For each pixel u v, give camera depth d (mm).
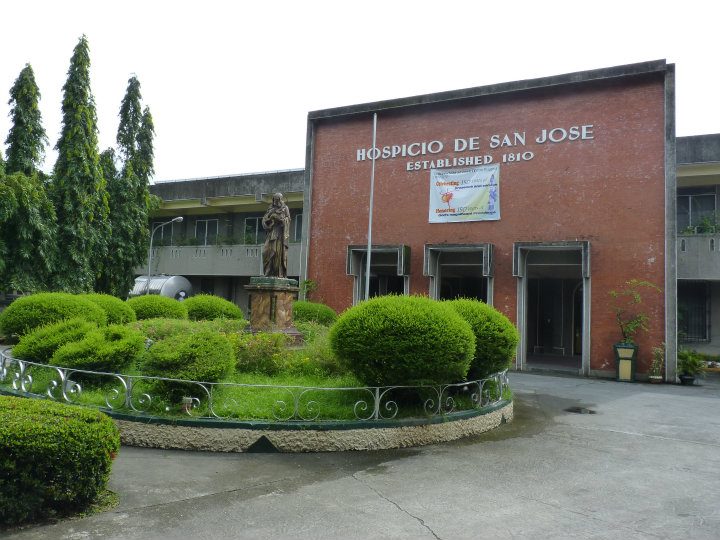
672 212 14297
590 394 11500
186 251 26047
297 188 24000
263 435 6246
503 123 16672
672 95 14523
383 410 6969
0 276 18531
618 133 15141
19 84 20859
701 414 9312
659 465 6070
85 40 21281
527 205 16141
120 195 24156
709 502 4883
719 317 17906
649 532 4172
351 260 18188
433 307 7137
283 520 4285
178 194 26609
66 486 4223
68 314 11336
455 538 4000
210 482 5180
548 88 16062
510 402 8648
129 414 6477
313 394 7215
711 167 17031
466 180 17016
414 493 4965
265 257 11430
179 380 6520
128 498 4688
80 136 21047
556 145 15898
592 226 15227
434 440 6910
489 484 5262
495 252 16422
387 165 18328
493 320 8672
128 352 8047
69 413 4539
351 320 7031
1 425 4047
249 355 8508
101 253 22469
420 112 17938
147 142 25438
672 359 13859
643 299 14414
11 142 20922
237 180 25344
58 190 20797
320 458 6090
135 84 25312
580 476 5574
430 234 17469
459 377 7457
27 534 3916
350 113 18844
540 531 4148
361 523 4254
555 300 20922
